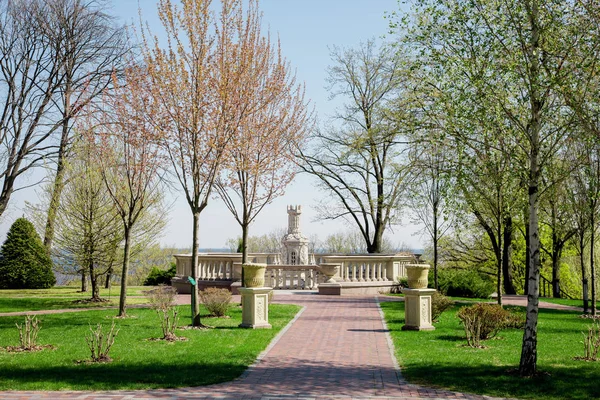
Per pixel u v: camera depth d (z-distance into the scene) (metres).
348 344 13.76
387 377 10.27
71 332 14.96
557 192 19.17
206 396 8.74
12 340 13.63
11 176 28.73
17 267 31.16
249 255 30.27
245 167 20.14
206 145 16.58
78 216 23.89
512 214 19.47
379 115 27.77
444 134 13.04
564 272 40.12
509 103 11.98
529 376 10.09
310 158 36.31
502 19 11.03
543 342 14.09
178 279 28.66
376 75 34.50
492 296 30.66
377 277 29.36
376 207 36.25
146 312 19.89
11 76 27.58
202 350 12.52
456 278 29.17
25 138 28.95
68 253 24.20
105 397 8.62
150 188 21.67
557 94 10.85
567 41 10.45
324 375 10.39
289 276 30.44
